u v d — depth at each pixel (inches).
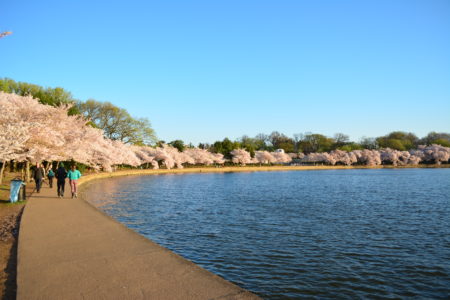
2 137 526.9
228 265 459.8
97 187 1596.9
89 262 289.6
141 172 3061.0
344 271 441.4
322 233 654.5
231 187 1756.9
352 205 1062.4
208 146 5305.1
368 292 378.3
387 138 6318.9
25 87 2155.5
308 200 1195.9
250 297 212.4
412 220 797.9
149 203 1071.6
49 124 970.1
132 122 3233.3
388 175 3120.1
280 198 1256.2
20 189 724.0
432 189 1637.6
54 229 428.8
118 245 346.3
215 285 234.1
